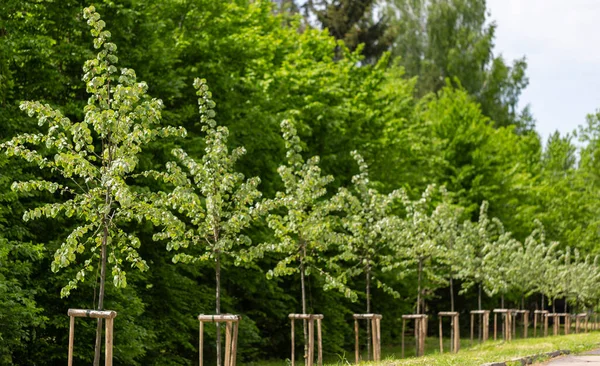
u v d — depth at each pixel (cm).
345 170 2758
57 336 1574
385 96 3139
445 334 4009
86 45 1778
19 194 1495
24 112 1600
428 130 3909
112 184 1014
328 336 2392
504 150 4625
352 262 2562
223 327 1920
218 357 1262
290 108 2553
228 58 2220
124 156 1038
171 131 1082
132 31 1903
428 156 3622
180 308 1877
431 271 2483
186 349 2070
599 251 4984
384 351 2623
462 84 6025
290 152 1586
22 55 1659
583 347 2233
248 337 2038
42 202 1577
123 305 1603
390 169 2984
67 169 1043
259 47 2545
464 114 4034
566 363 1669
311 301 2245
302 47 3195
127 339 1557
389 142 3002
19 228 1448
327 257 2417
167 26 2158
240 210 1303
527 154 5597
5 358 1323
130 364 1705
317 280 2328
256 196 1316
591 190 5606
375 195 1923
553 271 3384
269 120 2142
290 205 1564
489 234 2978
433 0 6206
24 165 1533
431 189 2145
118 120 1045
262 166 2186
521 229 4203
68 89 1792
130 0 1850
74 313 1047
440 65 6125
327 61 3142
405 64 6150
